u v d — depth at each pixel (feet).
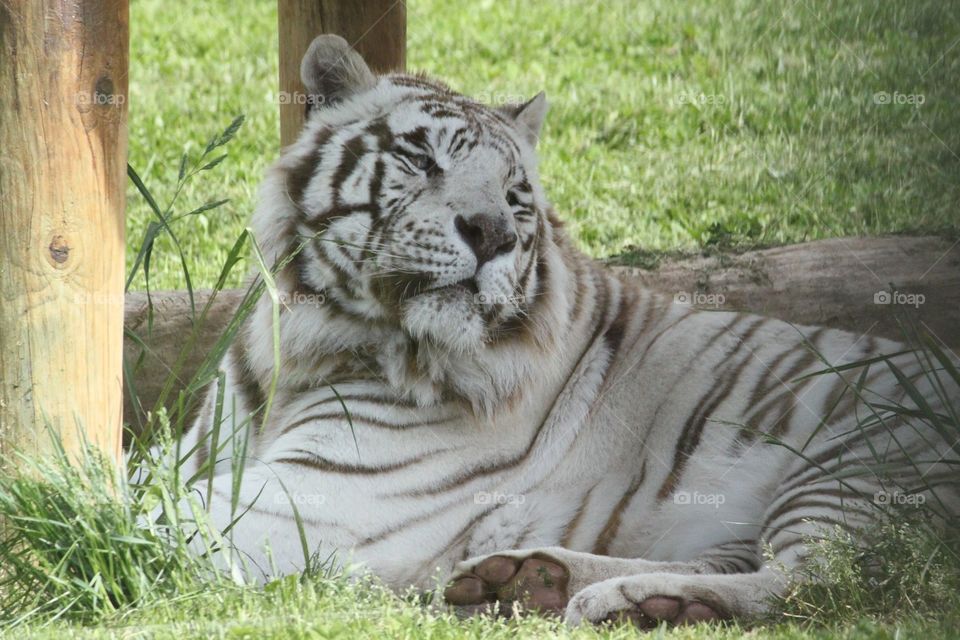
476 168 27.94
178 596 22.29
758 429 29.48
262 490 26.50
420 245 27.09
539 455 29.19
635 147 61.57
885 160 56.24
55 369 24.07
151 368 36.91
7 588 23.29
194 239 48.70
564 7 79.92
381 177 27.81
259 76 70.69
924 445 28.71
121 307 25.27
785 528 27.27
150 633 20.31
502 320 28.02
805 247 41.04
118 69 24.44
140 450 25.23
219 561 25.43
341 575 24.48
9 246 23.65
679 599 24.17
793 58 69.00
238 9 82.07
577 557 26.12
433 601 24.97
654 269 40.50
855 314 39.17
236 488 24.07
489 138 28.71
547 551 26.07
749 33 72.54
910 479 27.94
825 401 29.60
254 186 54.60
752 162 57.57
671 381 30.17
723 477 29.17
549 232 30.19
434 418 28.37
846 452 28.78
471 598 25.44
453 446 28.32
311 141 28.99
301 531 24.45
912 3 70.69
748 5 75.15
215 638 19.81
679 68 70.38
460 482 28.19
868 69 66.03
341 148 28.48
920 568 23.94
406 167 27.84
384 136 28.27
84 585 22.21
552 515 28.78
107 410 24.98
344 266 27.94
